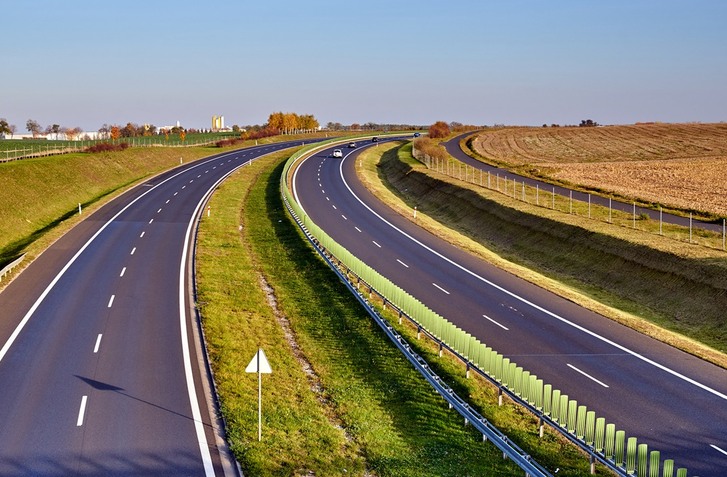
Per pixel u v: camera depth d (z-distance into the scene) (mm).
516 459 17953
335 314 32250
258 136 151875
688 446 19469
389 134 161250
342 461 18203
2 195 56312
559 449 19438
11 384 22672
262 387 23109
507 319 31969
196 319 30344
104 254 42781
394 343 28141
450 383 24062
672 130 138125
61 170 71500
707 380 24719
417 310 29328
